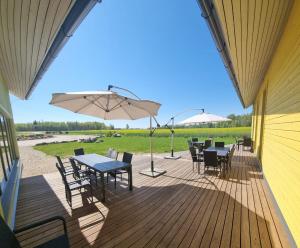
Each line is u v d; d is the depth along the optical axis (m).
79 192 3.75
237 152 8.36
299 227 1.81
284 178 2.48
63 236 1.55
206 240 2.11
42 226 2.46
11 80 4.65
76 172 3.46
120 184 4.23
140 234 2.25
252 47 2.83
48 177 4.98
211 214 2.72
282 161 2.65
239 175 4.75
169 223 2.50
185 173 5.10
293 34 2.16
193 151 5.17
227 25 2.02
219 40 2.51
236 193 3.55
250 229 2.32
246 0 1.59
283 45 2.68
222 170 5.26
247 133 19.47
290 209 2.12
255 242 2.06
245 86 5.83
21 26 1.95
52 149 12.80
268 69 4.21
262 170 4.94
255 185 4.01
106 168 3.49
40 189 4.01
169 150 10.70
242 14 1.82
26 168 6.46
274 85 3.46
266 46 2.97
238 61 3.37
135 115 5.23
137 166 6.04
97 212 2.86
